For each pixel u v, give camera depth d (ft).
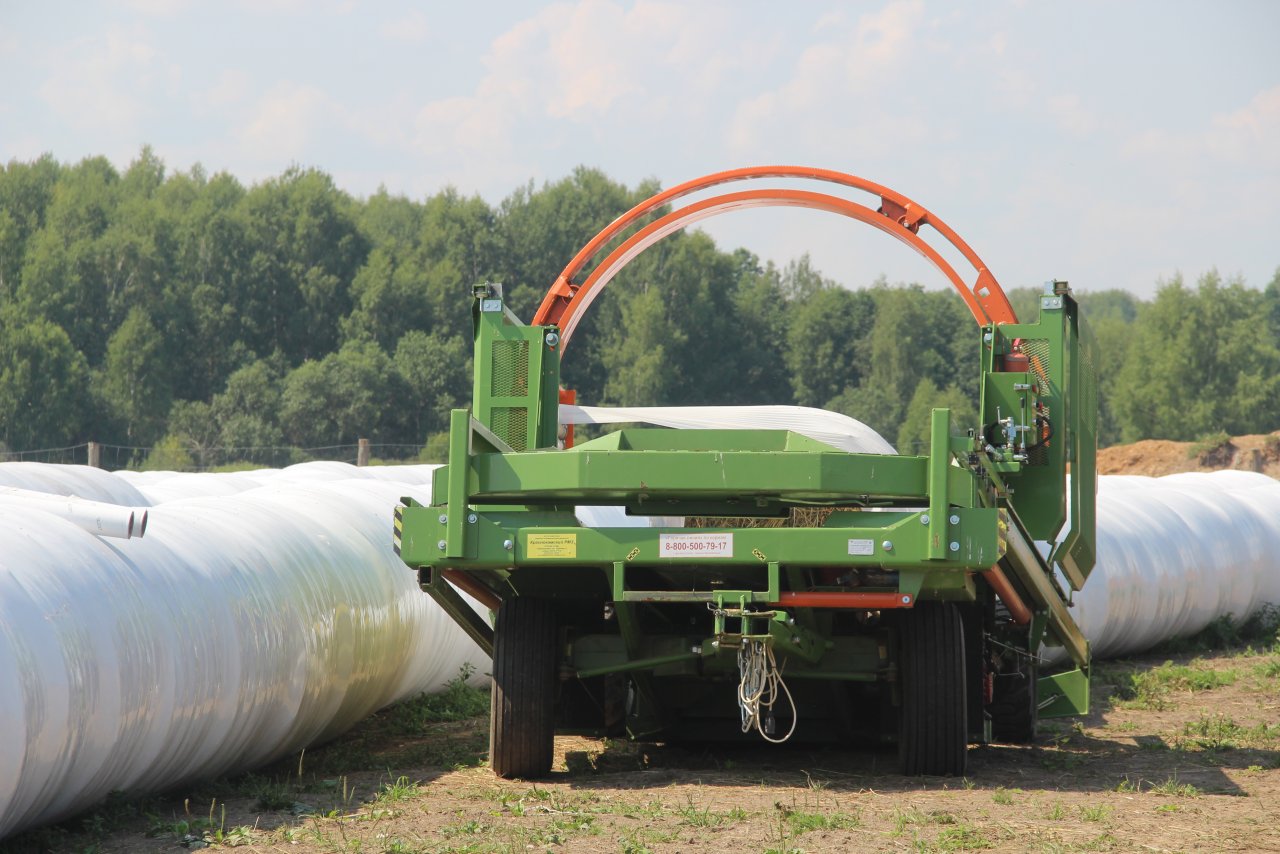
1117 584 37.40
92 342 231.09
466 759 22.29
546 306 28.02
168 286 238.89
